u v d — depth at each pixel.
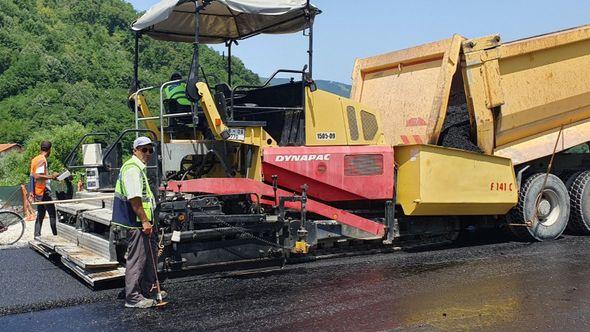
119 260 6.00
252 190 6.38
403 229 7.48
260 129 6.57
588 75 8.58
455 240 8.48
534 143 8.37
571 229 8.80
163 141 6.31
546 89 8.20
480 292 5.37
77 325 4.61
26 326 4.62
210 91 6.26
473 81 7.62
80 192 7.79
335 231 6.84
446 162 7.21
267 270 6.42
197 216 5.88
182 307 5.05
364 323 4.52
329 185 6.80
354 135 7.19
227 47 8.37
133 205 4.97
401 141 8.09
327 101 6.96
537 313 4.71
